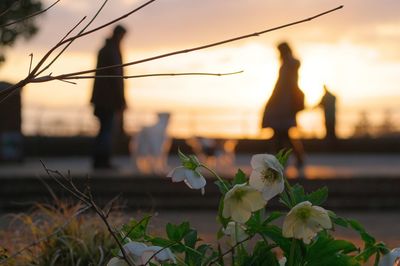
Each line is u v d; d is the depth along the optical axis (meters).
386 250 4.50
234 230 4.71
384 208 17.27
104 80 18.22
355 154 33.19
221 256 4.45
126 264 4.27
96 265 6.04
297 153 19.50
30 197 16.61
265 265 4.51
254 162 4.25
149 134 19.80
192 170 4.49
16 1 4.43
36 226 7.48
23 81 4.00
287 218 4.17
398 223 14.26
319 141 33.41
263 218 4.56
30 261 6.60
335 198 17.28
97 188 16.89
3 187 16.70
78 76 4.02
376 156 31.45
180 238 4.64
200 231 12.05
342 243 4.36
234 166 23.47
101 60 17.70
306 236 4.16
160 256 4.06
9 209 16.47
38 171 19.72
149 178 17.03
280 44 19.19
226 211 4.30
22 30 17.02
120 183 16.95
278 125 19.03
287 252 4.41
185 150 31.88
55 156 30.64
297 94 19.14
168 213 15.96
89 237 6.78
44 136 30.86
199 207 16.70
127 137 30.88
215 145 22.25
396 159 28.94
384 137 34.16
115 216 8.10
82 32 4.02
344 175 17.94
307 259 4.36
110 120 18.72
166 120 20.06
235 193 4.29
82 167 21.70
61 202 8.38
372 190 17.38
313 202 4.48
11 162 23.83
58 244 6.71
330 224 4.16
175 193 16.89
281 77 19.08
